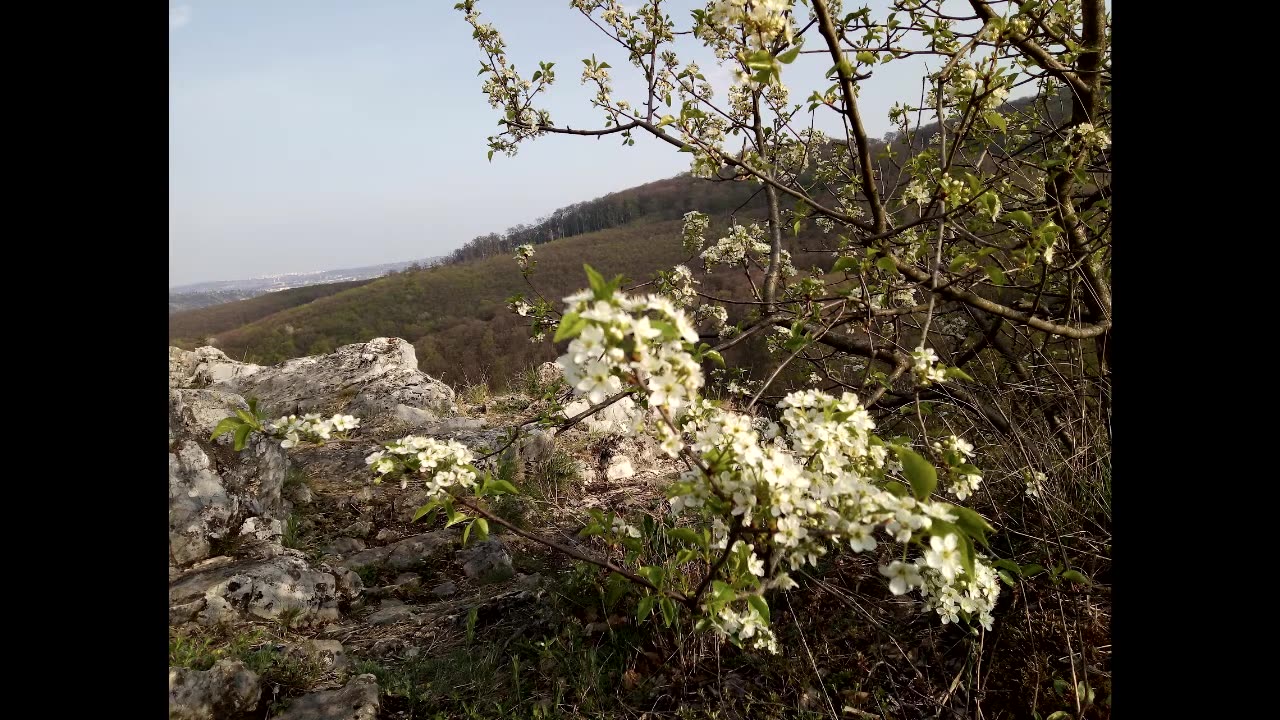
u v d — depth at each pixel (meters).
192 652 3.01
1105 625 2.46
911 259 2.92
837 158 3.86
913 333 4.08
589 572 3.75
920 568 1.68
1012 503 3.24
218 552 4.10
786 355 3.65
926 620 2.93
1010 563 1.98
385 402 7.30
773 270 3.50
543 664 3.13
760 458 1.54
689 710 2.71
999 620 2.74
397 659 3.41
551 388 3.36
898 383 3.72
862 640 2.90
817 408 1.80
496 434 6.36
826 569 3.29
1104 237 2.91
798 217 3.32
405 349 8.71
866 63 2.13
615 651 3.17
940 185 2.30
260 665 3.00
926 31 2.94
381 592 4.25
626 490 5.74
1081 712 2.14
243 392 7.98
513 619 3.65
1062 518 2.78
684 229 4.14
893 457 1.90
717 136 3.13
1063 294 3.29
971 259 2.48
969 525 1.41
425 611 4.01
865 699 2.60
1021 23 2.35
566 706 2.87
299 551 4.46
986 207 2.24
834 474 1.64
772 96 3.17
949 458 2.01
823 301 2.74
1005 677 2.53
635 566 3.46
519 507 5.26
